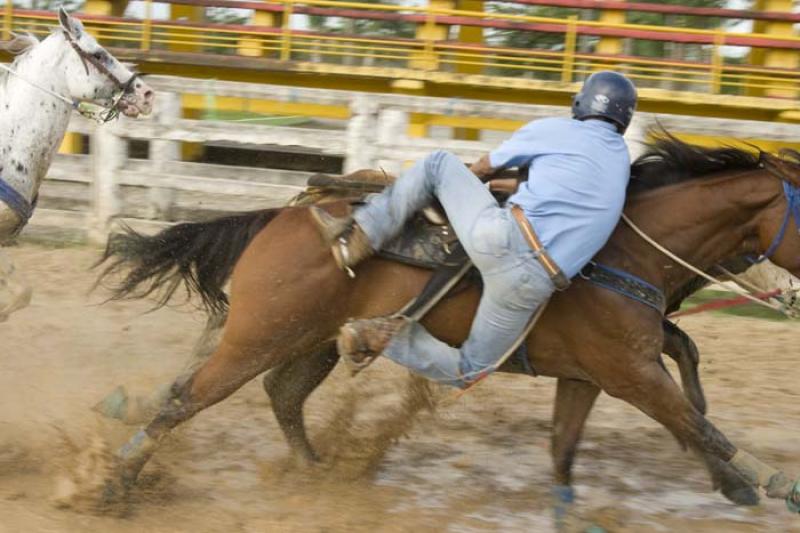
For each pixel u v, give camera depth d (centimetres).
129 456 801
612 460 981
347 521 807
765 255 800
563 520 814
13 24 2514
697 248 795
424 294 771
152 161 1844
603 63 2469
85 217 1861
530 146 753
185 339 1329
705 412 892
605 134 755
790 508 760
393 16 2488
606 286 762
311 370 900
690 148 799
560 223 731
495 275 739
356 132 1794
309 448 921
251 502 837
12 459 893
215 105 2405
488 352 774
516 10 2906
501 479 922
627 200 797
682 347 885
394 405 1102
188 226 834
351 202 807
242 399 1116
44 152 1059
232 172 1855
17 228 1054
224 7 2525
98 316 1412
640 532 816
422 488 892
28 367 1180
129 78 1105
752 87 2416
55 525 765
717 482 826
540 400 1159
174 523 784
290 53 2573
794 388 1229
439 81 2347
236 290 800
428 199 771
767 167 786
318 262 784
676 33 2408
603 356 771
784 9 2452
